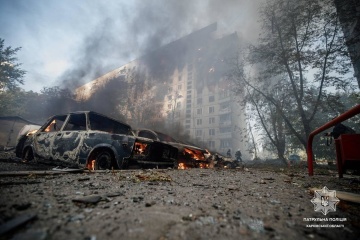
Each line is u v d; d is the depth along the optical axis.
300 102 13.82
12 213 1.08
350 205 1.74
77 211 1.22
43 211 1.17
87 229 0.97
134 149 3.98
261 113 18.33
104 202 1.47
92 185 2.14
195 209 1.42
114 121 5.38
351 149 3.08
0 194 1.44
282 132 18.45
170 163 4.89
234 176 3.97
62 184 2.07
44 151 4.95
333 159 19.86
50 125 5.61
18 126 17.41
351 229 1.18
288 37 13.96
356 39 11.85
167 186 2.38
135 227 1.03
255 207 1.55
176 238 0.93
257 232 1.05
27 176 2.42
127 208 1.36
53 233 0.90
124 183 2.40
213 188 2.40
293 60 13.53
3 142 16.30
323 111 13.64
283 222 1.23
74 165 4.26
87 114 4.79
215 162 7.72
